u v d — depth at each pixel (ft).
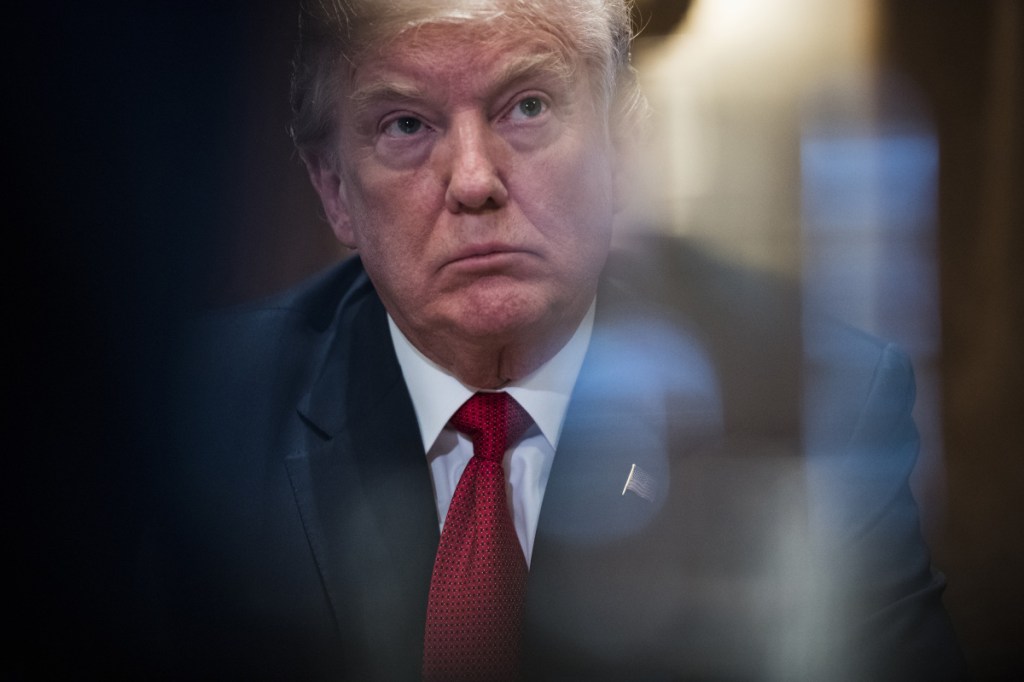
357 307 8.30
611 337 7.58
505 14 6.03
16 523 11.04
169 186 13.91
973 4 24.22
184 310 13.67
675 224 22.75
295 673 7.33
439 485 7.48
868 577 7.20
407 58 6.07
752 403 7.50
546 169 6.23
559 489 7.14
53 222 12.65
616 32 6.86
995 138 24.03
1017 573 16.80
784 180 23.80
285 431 7.84
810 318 8.07
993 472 20.17
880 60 24.13
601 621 7.02
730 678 7.06
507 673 6.78
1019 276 23.47
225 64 14.25
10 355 12.07
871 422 7.52
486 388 7.21
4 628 10.66
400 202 6.39
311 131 7.11
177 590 7.72
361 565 7.25
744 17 23.98
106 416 12.12
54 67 12.65
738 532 7.22
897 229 24.04
